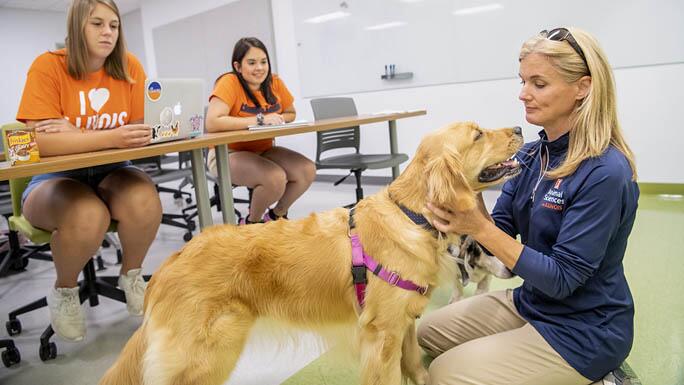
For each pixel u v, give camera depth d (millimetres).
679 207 3717
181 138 2225
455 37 5016
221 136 2209
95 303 2682
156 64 8961
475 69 4961
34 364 2137
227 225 1564
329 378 1823
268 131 2434
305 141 6820
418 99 5500
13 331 2459
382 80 5758
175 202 5871
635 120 4188
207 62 7906
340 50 6059
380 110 5887
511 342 1386
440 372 1455
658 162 4148
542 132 1551
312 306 1473
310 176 3422
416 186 1448
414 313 1436
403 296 1392
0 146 3070
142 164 4727
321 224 1522
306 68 6504
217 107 3254
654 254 2773
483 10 4758
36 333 2480
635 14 3980
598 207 1211
